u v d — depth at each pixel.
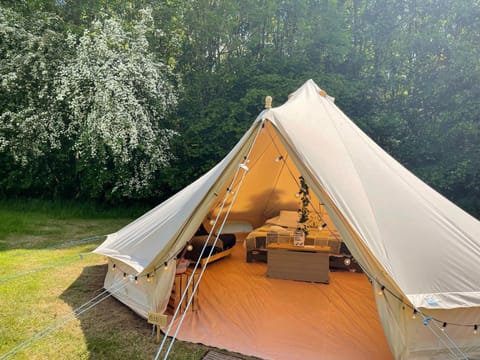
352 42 10.52
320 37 9.90
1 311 3.71
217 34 10.82
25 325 3.41
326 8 10.19
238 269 5.19
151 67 8.75
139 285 3.68
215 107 9.95
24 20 9.34
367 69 10.37
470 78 8.43
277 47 11.05
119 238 4.24
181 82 10.30
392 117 8.91
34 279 4.70
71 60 8.56
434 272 2.80
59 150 9.95
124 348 3.01
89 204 10.55
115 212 10.35
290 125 3.42
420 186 3.82
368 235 2.84
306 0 10.38
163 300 3.41
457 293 2.71
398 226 3.04
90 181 9.84
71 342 3.10
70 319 3.56
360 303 4.01
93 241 6.96
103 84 8.13
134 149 9.11
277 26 11.09
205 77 10.80
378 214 3.06
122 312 3.75
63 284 4.56
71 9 10.79
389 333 2.73
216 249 5.41
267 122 3.35
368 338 3.21
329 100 5.02
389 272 2.66
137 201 10.90
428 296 2.65
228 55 11.09
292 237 5.00
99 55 8.30
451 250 2.98
